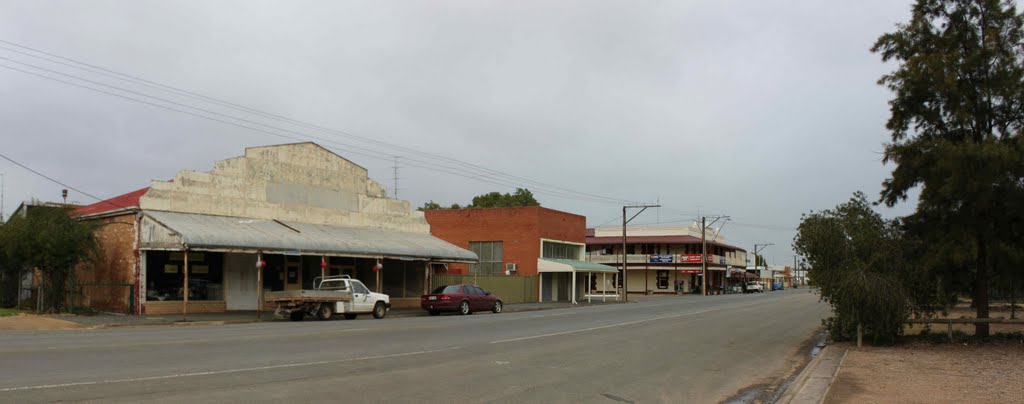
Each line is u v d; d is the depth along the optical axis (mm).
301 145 35688
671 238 85750
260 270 28578
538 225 50625
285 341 16953
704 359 16016
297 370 12055
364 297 29531
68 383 9961
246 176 32688
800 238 19875
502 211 51781
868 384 11914
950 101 18188
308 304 27328
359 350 15500
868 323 18562
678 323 27734
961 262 18453
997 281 20031
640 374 13195
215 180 31250
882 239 19047
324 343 16781
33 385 9719
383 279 39156
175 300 28938
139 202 28453
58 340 16109
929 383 12023
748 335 22812
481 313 36094
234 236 28047
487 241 52094
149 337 17312
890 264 18859
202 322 24906
